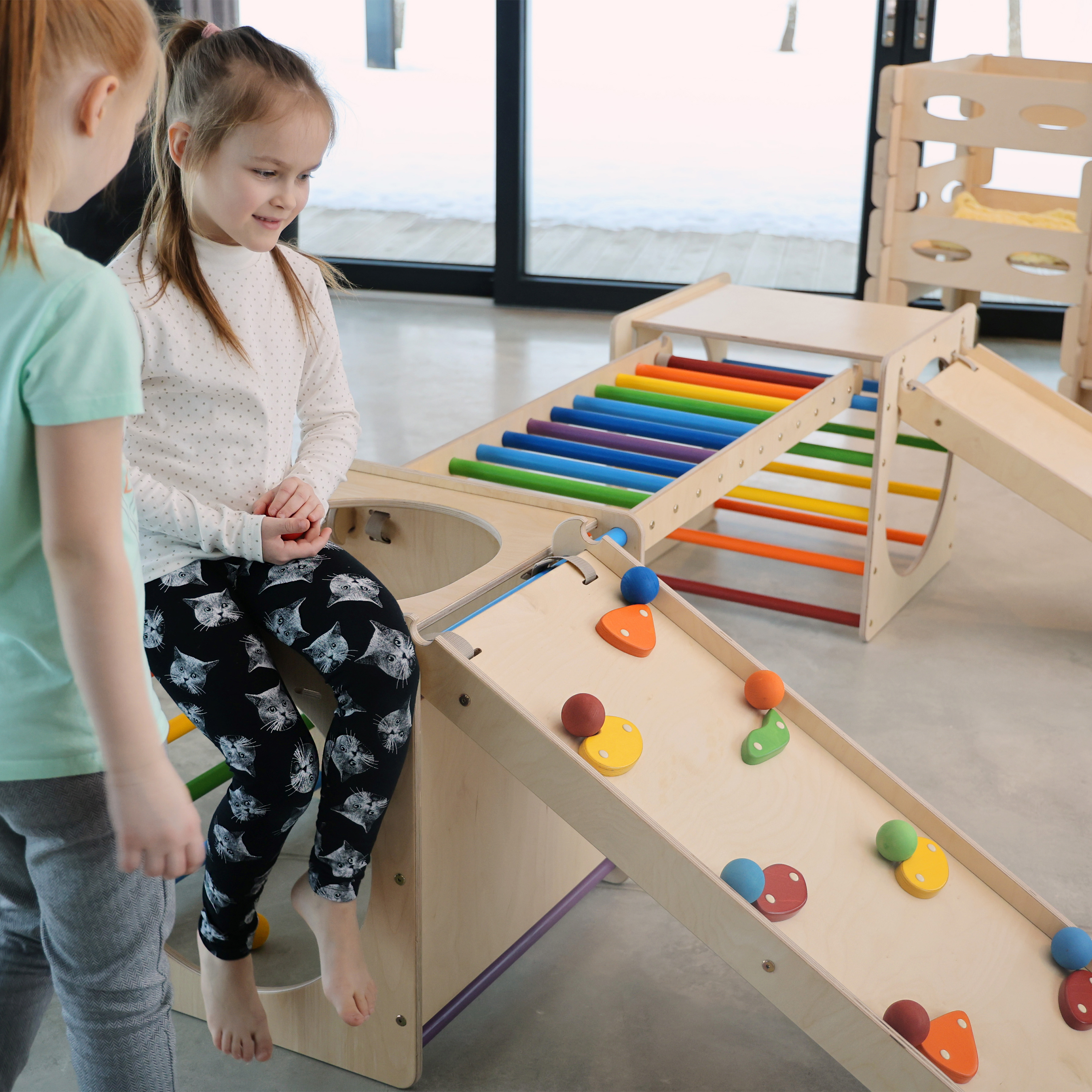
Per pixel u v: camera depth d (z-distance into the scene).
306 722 1.54
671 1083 1.28
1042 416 2.31
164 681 1.13
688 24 3.91
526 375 3.51
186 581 1.14
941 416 2.14
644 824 1.14
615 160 4.12
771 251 4.16
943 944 1.21
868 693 2.02
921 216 3.36
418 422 3.11
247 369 1.16
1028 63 3.64
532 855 1.45
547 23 3.98
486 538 1.56
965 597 2.36
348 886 1.12
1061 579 2.42
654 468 1.91
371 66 4.16
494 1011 1.38
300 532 1.15
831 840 1.27
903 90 3.25
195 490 1.15
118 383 0.75
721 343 2.70
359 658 1.10
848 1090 1.27
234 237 1.11
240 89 1.04
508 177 4.10
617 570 1.45
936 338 2.29
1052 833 1.67
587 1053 1.32
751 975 1.12
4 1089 0.97
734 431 2.03
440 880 1.29
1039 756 1.85
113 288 0.76
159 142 1.12
